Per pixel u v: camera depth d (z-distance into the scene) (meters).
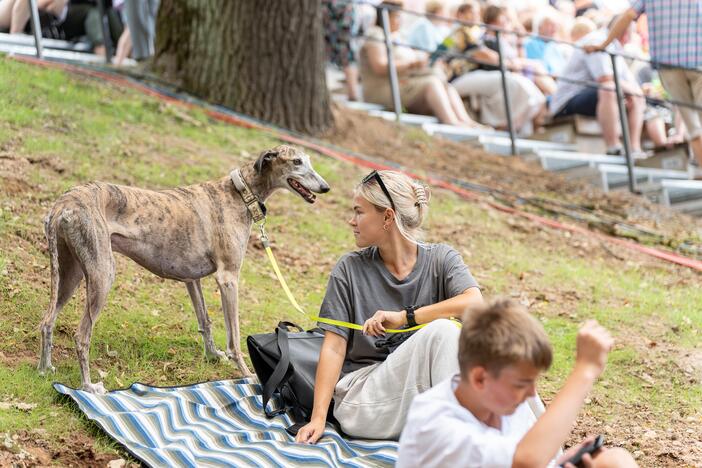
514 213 10.51
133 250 5.45
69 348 5.68
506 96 13.30
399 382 4.38
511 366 2.89
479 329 2.94
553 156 13.05
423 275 4.65
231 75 11.55
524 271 8.70
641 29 14.14
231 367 5.88
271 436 4.55
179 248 5.60
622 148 13.70
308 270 8.06
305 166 6.02
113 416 4.61
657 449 5.18
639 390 6.20
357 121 12.45
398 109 13.41
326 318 4.61
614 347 6.93
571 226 10.39
